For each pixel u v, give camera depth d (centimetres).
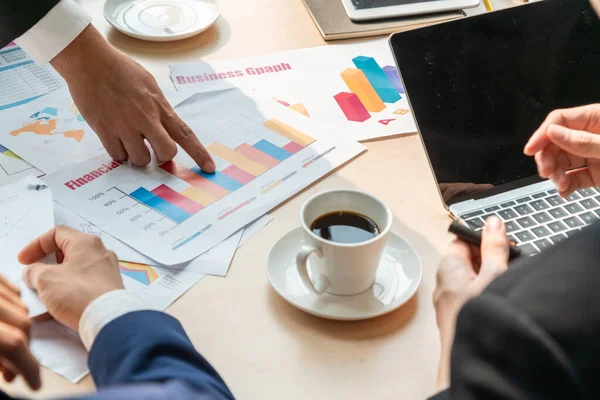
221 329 68
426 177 91
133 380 53
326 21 124
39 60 94
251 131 98
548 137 76
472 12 128
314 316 70
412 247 77
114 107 90
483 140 88
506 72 90
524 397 35
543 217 82
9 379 60
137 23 121
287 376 63
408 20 125
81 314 63
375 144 98
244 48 118
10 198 81
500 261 61
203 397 49
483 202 84
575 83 92
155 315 62
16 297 67
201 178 89
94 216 81
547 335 36
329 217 73
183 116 100
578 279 38
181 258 76
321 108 104
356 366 65
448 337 60
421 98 87
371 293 72
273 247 76
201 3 127
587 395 36
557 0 93
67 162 91
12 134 96
